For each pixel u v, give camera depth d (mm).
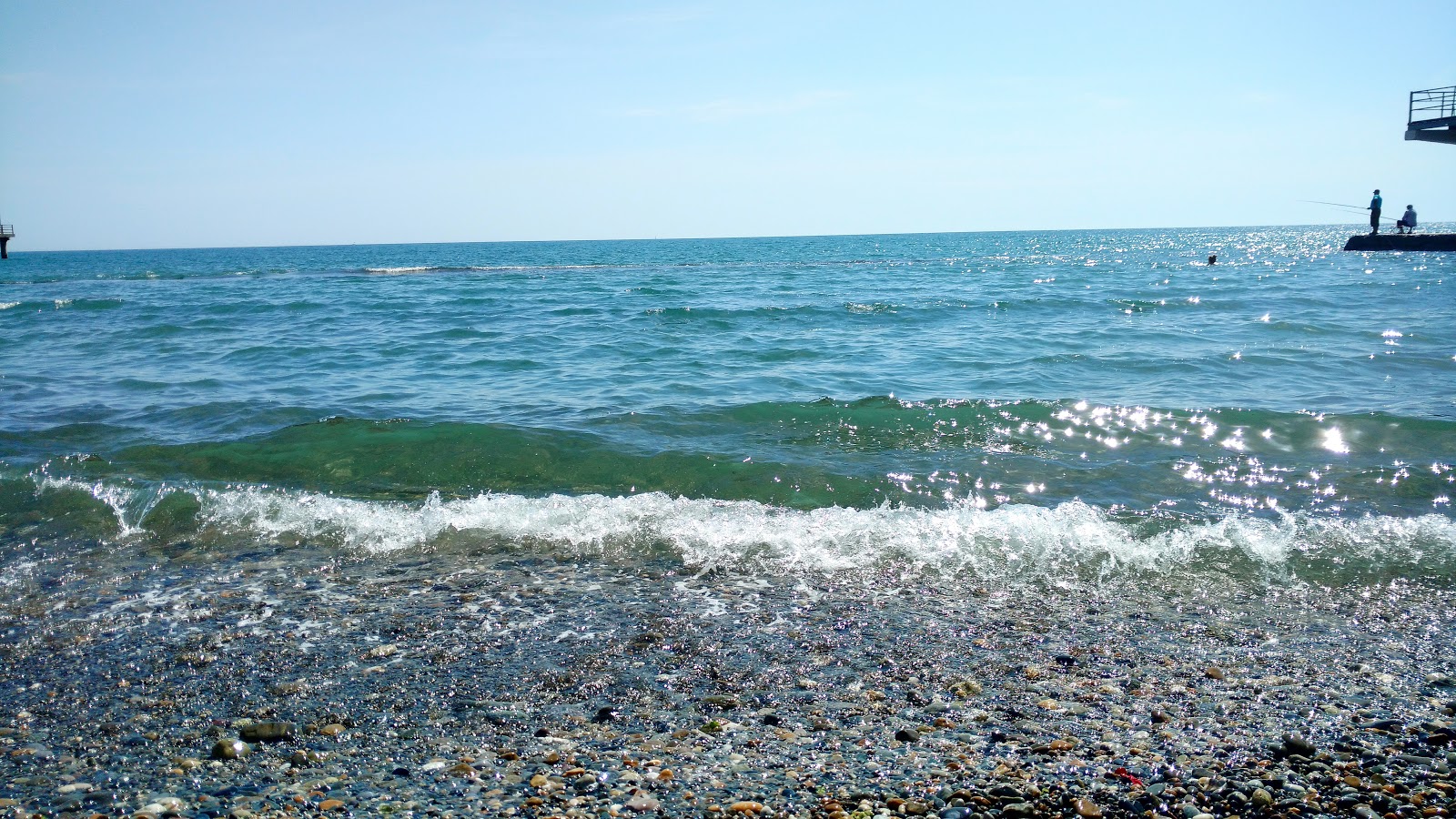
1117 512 7805
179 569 6734
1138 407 11344
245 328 21906
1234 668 5062
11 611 5977
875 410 11406
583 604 6035
